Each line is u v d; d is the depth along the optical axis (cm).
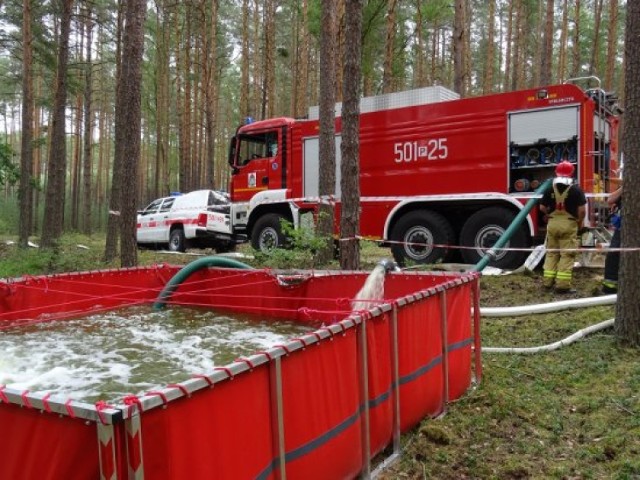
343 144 805
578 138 860
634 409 425
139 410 190
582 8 3012
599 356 541
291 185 1187
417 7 2200
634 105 551
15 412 205
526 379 501
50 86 2669
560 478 339
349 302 578
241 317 640
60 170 1470
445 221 987
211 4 2534
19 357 475
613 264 752
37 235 2875
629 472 342
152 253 1550
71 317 633
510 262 923
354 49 798
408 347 371
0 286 572
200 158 3288
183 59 3016
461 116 962
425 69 2886
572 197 779
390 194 1035
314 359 281
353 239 802
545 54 1872
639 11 545
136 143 934
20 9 2044
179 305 698
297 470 270
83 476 192
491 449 373
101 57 3061
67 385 407
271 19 2373
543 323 664
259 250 1070
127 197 935
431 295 400
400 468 345
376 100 1058
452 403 436
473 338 528
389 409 351
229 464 229
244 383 238
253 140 1271
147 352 491
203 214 1552
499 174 928
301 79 2448
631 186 557
